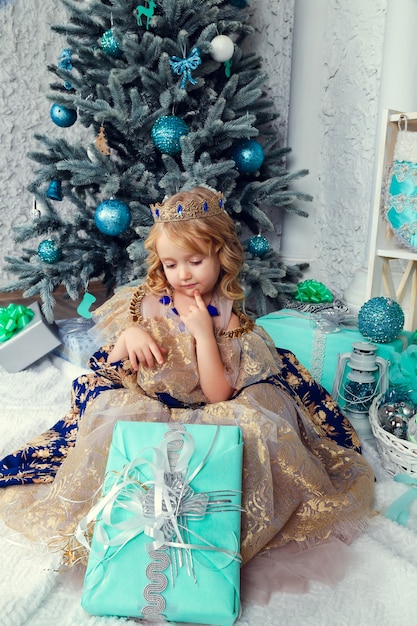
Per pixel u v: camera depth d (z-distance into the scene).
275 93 2.50
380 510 1.15
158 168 2.11
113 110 1.77
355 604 0.90
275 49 2.45
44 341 1.96
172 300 1.14
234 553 0.86
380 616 0.88
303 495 1.06
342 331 1.67
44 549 1.00
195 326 1.07
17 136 2.96
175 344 1.12
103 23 1.95
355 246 2.38
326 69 2.36
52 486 1.08
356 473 1.18
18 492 1.13
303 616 0.88
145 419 1.07
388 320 1.52
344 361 1.56
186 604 0.82
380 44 2.13
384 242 1.76
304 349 1.68
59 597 0.91
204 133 1.87
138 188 1.93
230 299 1.14
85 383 1.29
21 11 2.81
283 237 2.62
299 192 2.21
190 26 1.89
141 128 1.87
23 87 2.91
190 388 1.13
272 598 0.92
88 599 0.84
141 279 1.88
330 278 2.54
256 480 0.98
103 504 0.88
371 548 1.02
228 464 0.93
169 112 1.93
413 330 1.90
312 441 1.27
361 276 2.17
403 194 1.65
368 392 1.49
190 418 1.06
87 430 1.07
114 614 0.84
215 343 1.09
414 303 1.89
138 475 0.91
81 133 3.10
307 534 1.04
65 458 1.17
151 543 0.85
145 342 1.09
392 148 1.69
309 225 2.56
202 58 1.95
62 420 1.38
